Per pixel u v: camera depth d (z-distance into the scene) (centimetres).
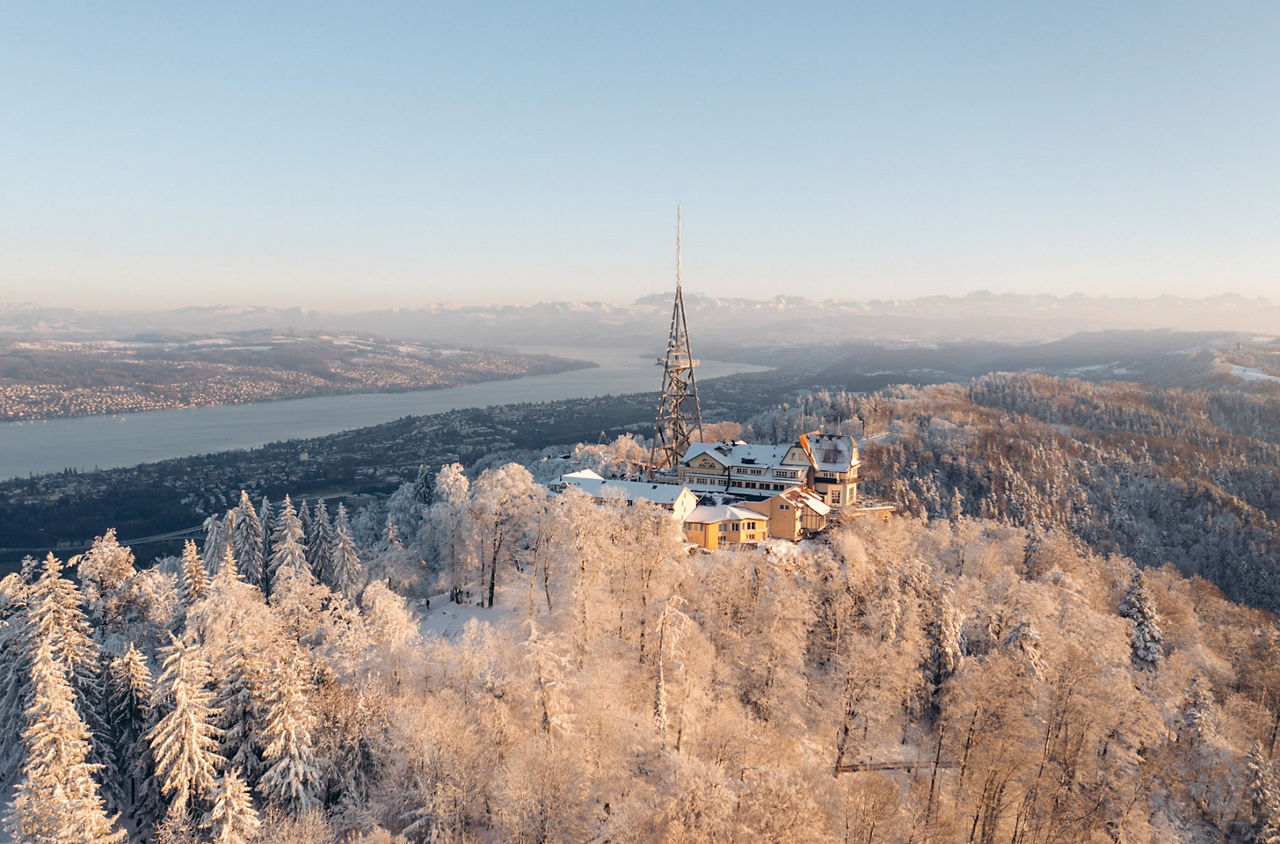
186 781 6053
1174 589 13488
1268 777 7588
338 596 9100
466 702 7181
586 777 6147
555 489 14300
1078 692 7419
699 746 6975
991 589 11288
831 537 12800
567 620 8762
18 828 5506
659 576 9488
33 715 6344
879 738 7869
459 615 10812
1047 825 6919
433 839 5681
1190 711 8412
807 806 5778
